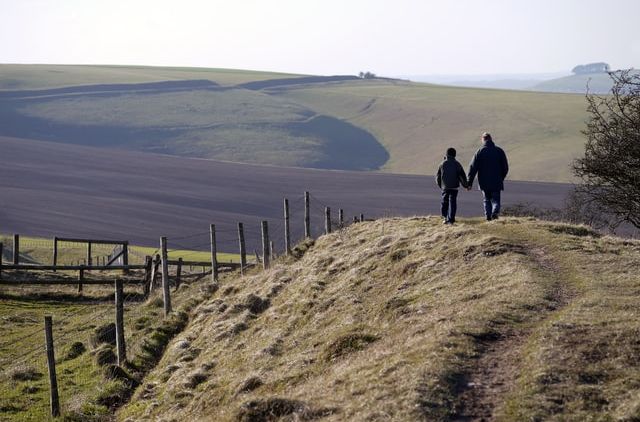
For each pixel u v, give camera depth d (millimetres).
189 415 19141
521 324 16344
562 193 113312
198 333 27469
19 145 168000
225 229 88062
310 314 23531
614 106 29016
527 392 13156
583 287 18531
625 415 12078
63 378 25703
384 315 20359
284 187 126500
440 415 12836
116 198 109375
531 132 193750
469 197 109812
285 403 15125
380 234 30266
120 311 26188
